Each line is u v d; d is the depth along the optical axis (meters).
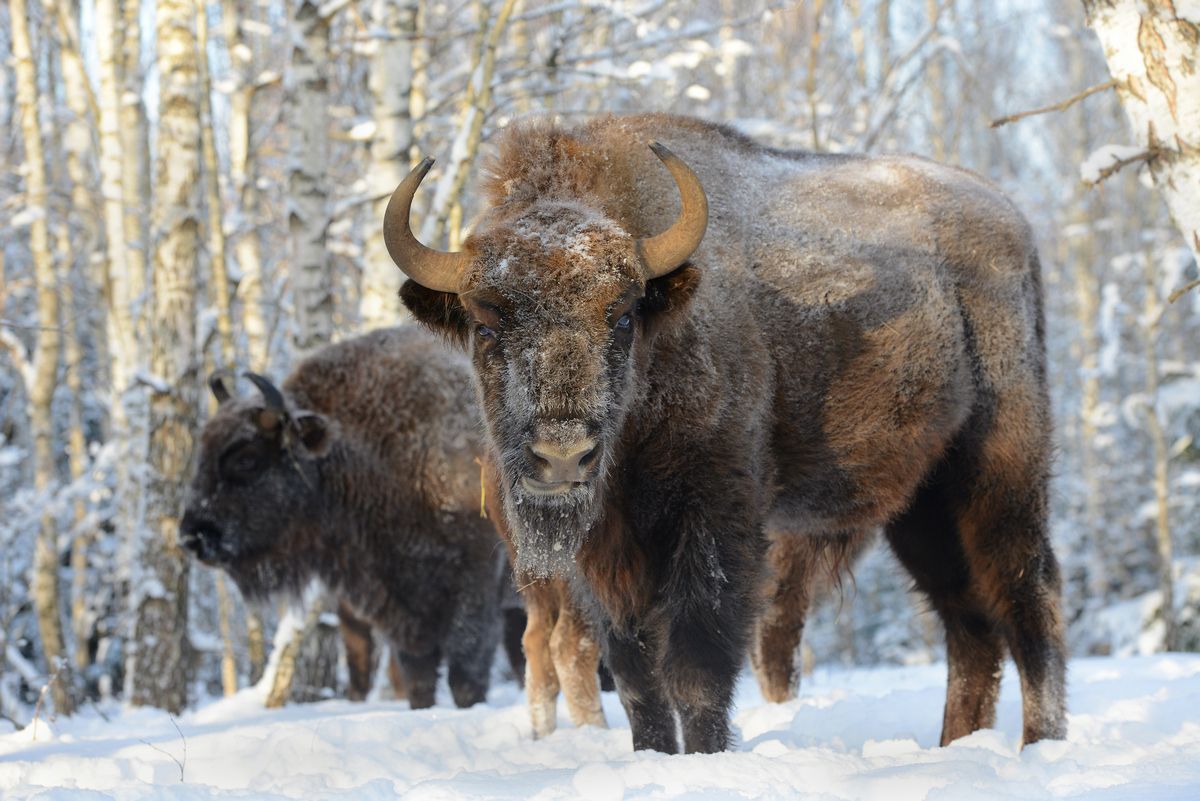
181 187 37.31
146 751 19.06
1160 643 71.38
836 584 23.84
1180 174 18.38
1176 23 18.17
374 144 39.97
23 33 53.12
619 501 17.47
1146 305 80.25
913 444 20.72
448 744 18.66
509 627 35.94
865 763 15.48
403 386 33.34
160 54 37.62
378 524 33.06
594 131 18.95
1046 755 16.50
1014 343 21.72
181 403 37.09
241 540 33.56
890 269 20.52
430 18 62.31
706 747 16.78
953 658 21.14
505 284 15.46
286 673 35.22
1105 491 90.94
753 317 18.95
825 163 22.44
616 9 41.38
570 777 14.84
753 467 18.20
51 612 49.97
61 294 66.12
